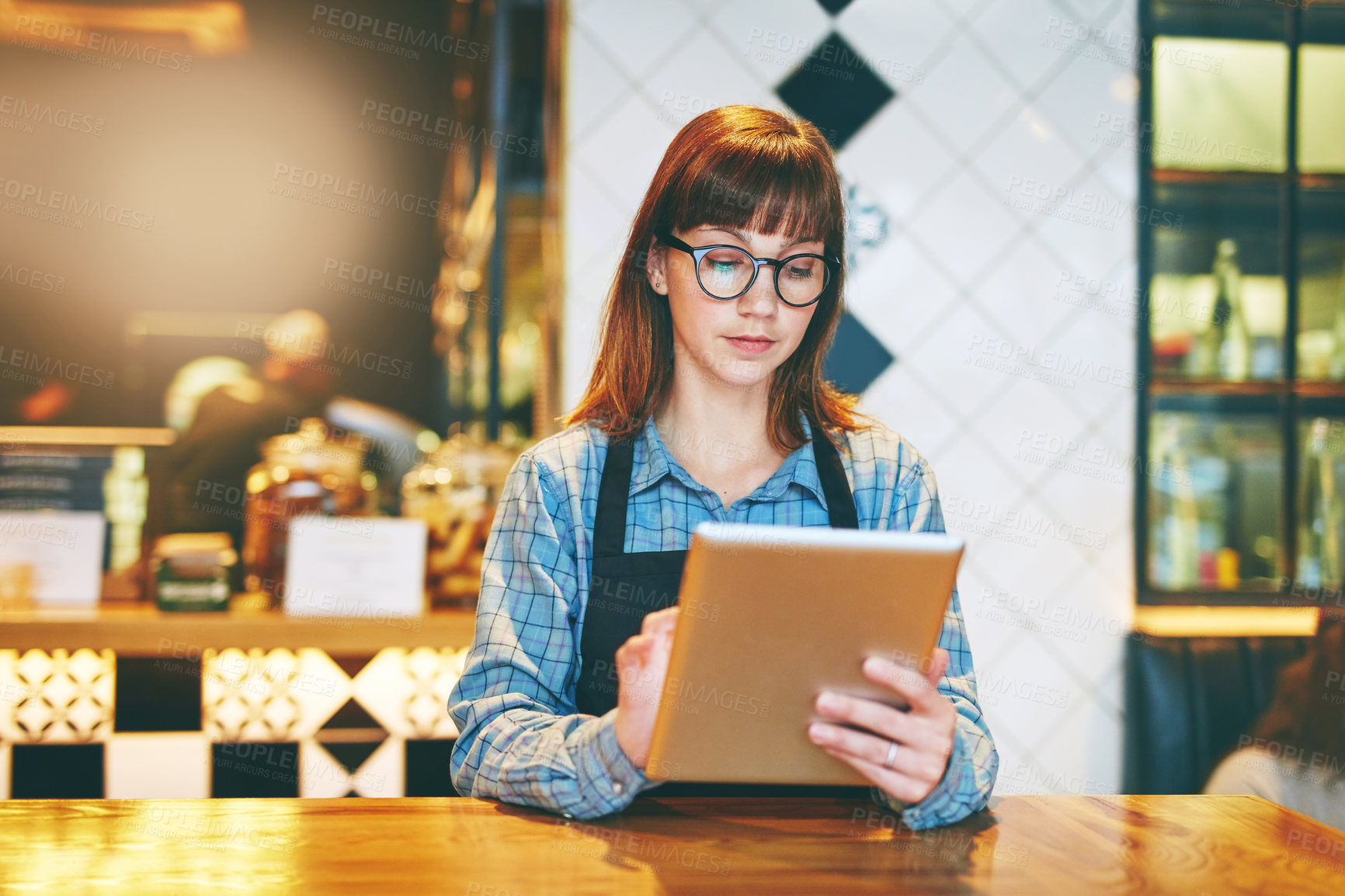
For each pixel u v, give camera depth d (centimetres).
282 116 452
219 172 461
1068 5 247
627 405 129
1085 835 91
